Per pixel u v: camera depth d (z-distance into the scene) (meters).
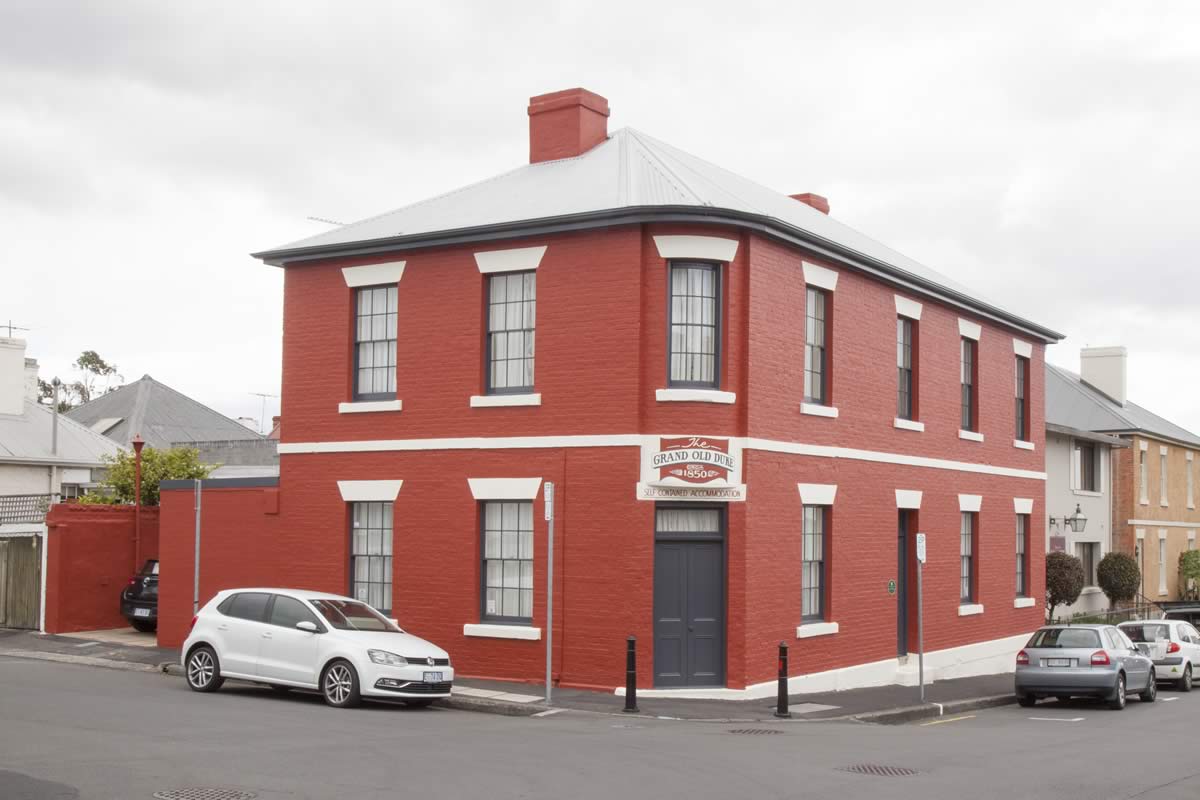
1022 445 30.28
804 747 14.54
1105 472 44.06
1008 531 29.64
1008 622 29.42
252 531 23.45
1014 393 30.22
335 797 10.31
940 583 26.08
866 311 23.58
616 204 19.70
